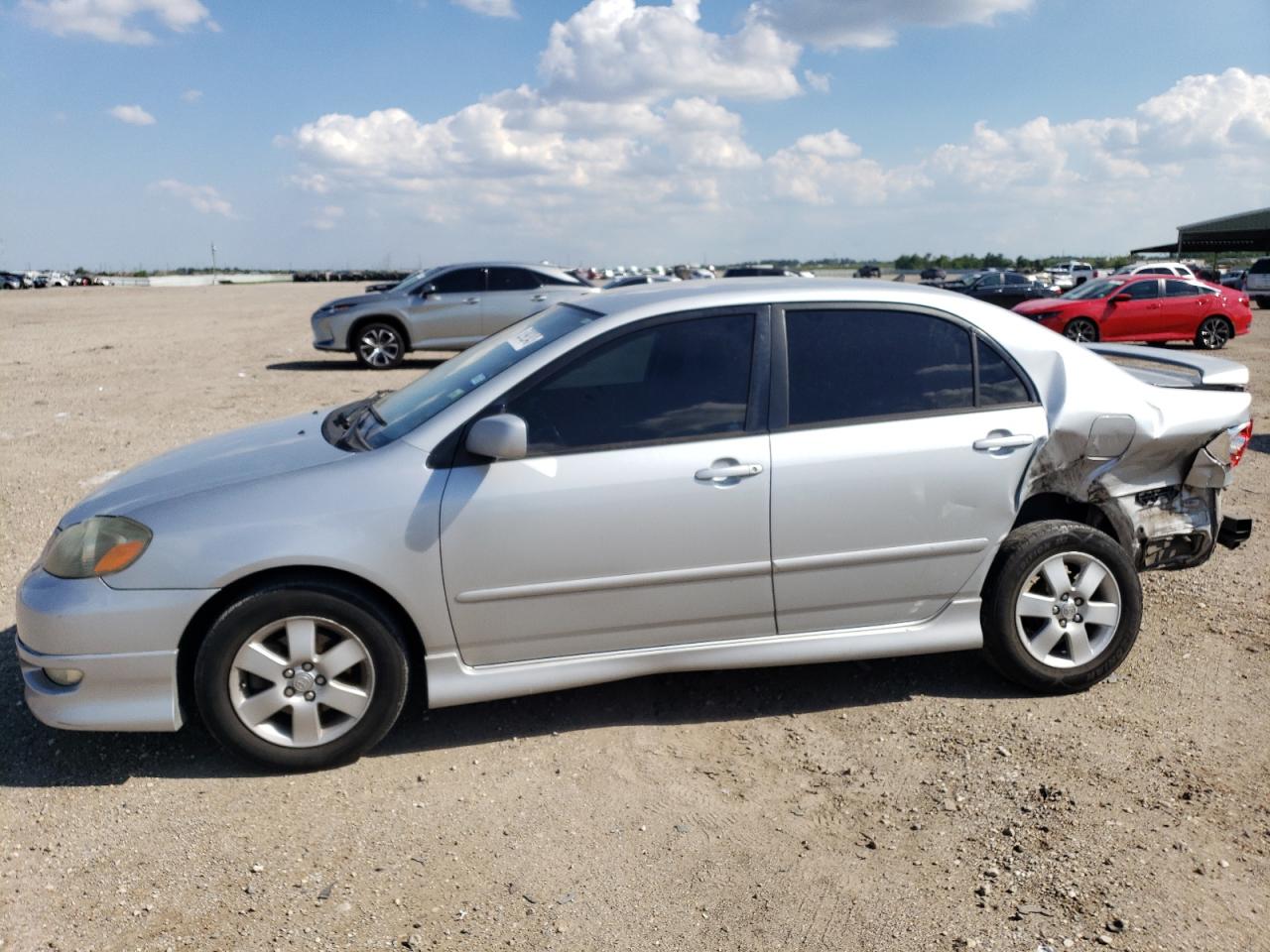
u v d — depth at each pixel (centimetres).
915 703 423
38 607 355
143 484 388
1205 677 441
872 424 397
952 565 410
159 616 353
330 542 358
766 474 385
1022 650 418
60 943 279
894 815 340
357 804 350
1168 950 271
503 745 391
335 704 367
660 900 296
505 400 377
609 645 391
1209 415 433
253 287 8044
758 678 450
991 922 284
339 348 1641
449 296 1652
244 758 367
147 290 6925
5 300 4478
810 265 10806
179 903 296
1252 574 571
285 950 275
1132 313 2020
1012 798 347
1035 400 418
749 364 394
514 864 314
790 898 296
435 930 283
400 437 380
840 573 400
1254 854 314
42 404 1202
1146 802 344
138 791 359
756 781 363
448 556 367
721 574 388
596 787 359
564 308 439
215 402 1226
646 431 382
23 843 328
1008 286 3123
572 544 374
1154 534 439
